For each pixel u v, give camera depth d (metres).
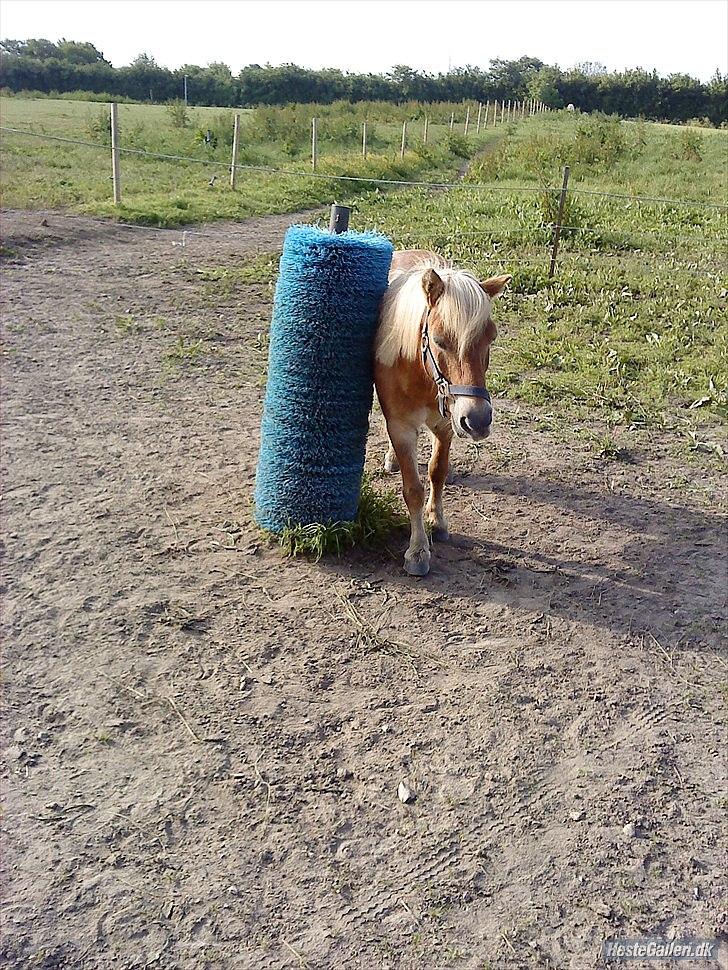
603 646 3.95
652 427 6.38
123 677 3.62
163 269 10.22
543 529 4.96
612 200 15.70
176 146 20.95
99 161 17.67
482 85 64.69
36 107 33.34
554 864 2.83
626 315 8.91
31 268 9.78
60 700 3.47
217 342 7.96
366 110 39.06
